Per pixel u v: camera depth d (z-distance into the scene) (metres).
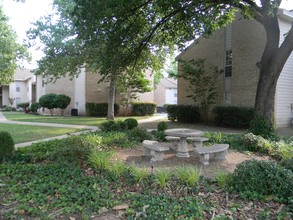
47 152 6.53
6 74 24.36
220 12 10.47
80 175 4.62
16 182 4.28
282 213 3.33
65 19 14.56
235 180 4.16
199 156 6.33
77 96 25.97
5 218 3.08
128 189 4.10
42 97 24.44
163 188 4.09
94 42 9.61
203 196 3.85
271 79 9.20
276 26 9.34
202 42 18.03
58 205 3.38
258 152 7.19
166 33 11.72
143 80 23.14
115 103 24.30
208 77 16.33
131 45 11.23
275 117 13.77
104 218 3.15
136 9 9.33
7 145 5.90
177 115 17.95
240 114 13.94
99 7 7.72
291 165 4.78
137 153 6.98
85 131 11.91
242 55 15.18
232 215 3.32
